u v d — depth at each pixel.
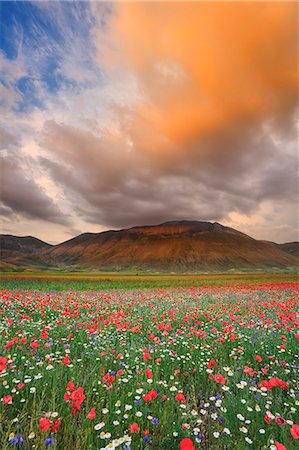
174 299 16.91
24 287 27.42
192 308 12.55
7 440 2.74
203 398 4.23
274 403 3.80
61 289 27.67
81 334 7.32
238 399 3.77
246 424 3.36
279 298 17.84
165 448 3.02
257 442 3.00
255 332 7.45
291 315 9.23
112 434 3.08
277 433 3.12
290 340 6.80
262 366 5.56
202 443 3.11
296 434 2.69
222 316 10.39
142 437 3.05
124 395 3.82
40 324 8.31
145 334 7.88
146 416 3.43
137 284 37.88
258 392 3.99
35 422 3.17
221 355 5.91
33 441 2.92
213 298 17.73
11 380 4.09
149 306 13.44
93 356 5.48
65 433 3.04
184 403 3.80
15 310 10.77
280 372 5.02
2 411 3.30
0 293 15.99
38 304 12.48
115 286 34.19
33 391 3.56
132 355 5.48
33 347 5.49
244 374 4.85
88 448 2.77
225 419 3.42
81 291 24.81
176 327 8.86
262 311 11.52
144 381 4.30
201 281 47.38
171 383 4.47
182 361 5.64
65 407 3.48
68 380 4.34
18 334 6.88
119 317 9.65
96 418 3.27
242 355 5.98
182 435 3.12
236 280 50.50
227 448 3.00
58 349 5.95
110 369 4.93
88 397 3.65
